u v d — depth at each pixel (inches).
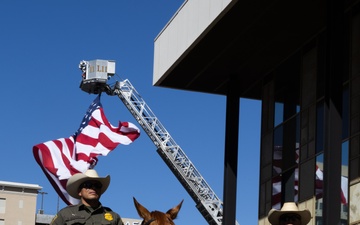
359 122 1039.0
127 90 3272.6
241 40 1209.4
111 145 1266.0
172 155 3193.9
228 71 1338.6
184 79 1380.4
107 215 408.8
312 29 1159.0
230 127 1325.0
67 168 1198.3
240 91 1355.8
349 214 1036.5
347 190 1046.4
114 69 3260.3
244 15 1116.5
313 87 1179.9
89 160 1243.8
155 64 1407.5
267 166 1312.7
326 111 974.4
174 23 1322.6
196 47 1238.9
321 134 1141.1
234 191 1279.5
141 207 377.1
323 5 1063.6
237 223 3169.3
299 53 1237.7
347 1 1072.8
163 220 370.0
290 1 1062.4
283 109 1275.8
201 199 3176.7
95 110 1278.3
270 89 1330.0
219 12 1114.7
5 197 4596.5
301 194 1182.9
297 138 1216.2
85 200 410.0
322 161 1127.6
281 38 1197.7
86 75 3294.8
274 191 1277.1
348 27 1088.8
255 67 1314.0
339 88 974.4
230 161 1300.4
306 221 589.9
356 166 1033.5
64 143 1213.7
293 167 1222.9
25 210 4611.2
